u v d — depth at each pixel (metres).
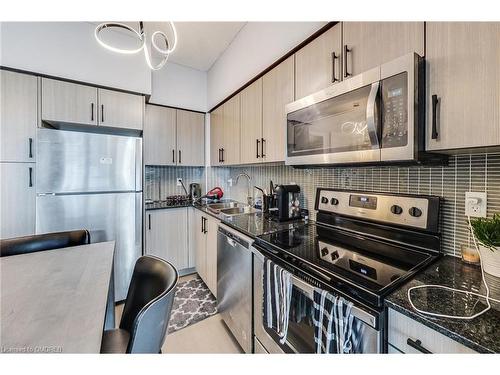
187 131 3.11
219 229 1.95
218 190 3.06
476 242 0.92
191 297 2.33
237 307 1.62
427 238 1.10
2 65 1.86
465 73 0.77
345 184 1.54
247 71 2.25
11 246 1.35
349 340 0.79
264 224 1.73
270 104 1.79
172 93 3.04
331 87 1.18
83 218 2.05
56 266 1.14
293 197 1.85
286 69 1.61
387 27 1.00
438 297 0.72
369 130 0.98
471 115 0.76
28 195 1.89
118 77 2.36
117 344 0.97
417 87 0.86
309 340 0.99
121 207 2.21
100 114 2.25
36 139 1.95
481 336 0.55
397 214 1.20
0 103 1.84
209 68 3.20
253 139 2.03
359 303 0.78
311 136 1.33
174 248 2.80
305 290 0.96
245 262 1.51
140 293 1.05
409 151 0.87
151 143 2.84
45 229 1.91
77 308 0.80
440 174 1.09
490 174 0.94
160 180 3.20
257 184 2.56
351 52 1.15
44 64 2.01
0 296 0.87
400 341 0.70
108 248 1.39
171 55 2.87
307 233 1.47
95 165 2.09
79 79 2.17
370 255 1.08
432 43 0.85
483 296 0.72
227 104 2.58
